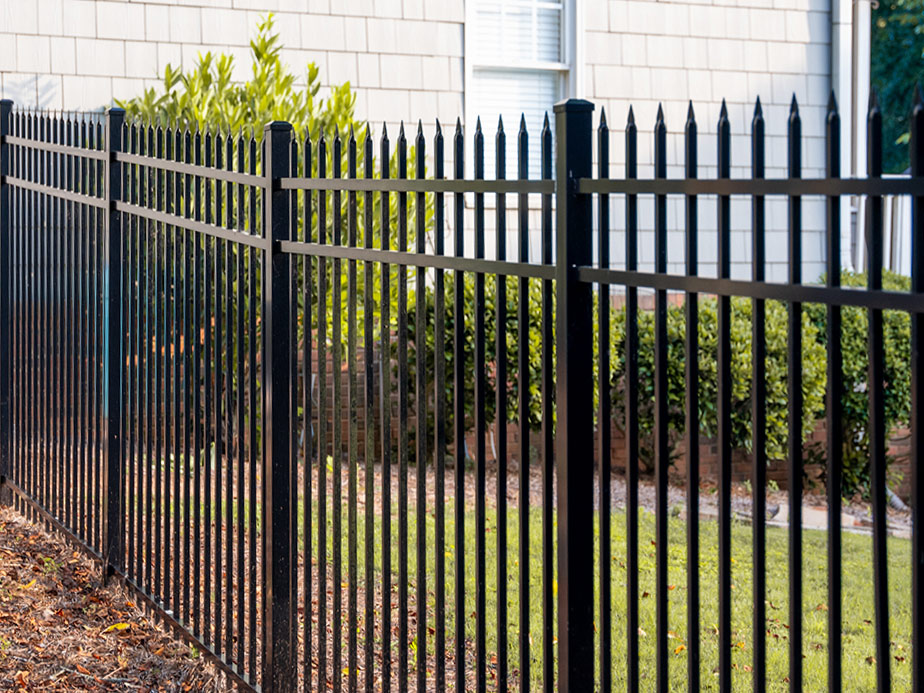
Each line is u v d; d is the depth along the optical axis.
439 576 2.75
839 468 1.74
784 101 10.22
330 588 5.20
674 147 9.90
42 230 5.52
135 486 4.65
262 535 3.55
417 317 2.76
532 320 7.76
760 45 10.16
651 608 5.26
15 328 5.99
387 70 8.95
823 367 8.62
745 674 4.50
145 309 4.39
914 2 22.27
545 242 2.29
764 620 1.90
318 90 8.00
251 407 3.59
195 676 3.99
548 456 2.34
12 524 5.80
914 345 1.60
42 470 5.69
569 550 2.24
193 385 3.96
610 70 9.70
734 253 10.05
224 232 3.68
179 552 4.21
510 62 9.52
